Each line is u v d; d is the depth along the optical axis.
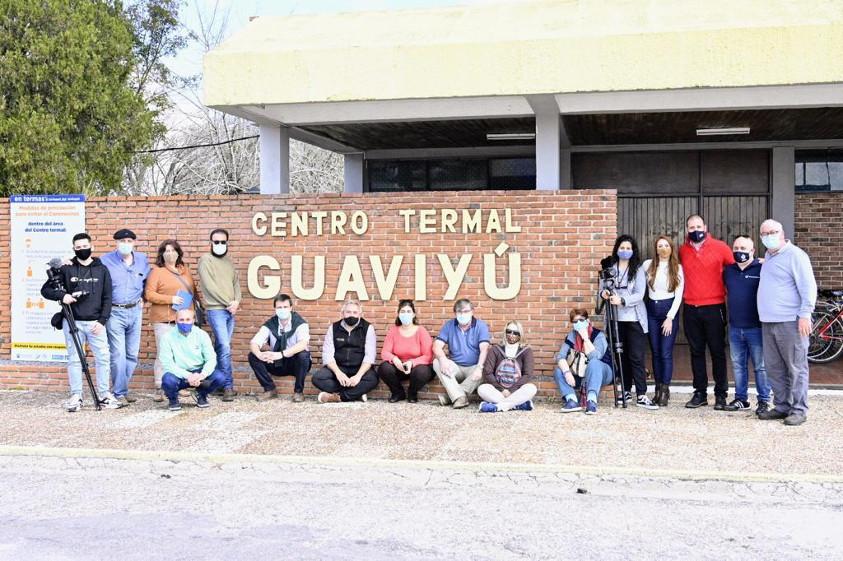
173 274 10.47
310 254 11.18
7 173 18.02
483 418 9.34
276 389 10.83
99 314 10.04
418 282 10.83
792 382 8.87
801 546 5.58
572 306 10.45
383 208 10.96
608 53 9.73
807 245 14.80
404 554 5.42
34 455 8.09
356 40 10.81
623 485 7.07
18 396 11.10
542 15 11.01
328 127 13.24
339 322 10.44
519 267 10.55
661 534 5.83
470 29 10.73
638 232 15.03
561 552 5.45
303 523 6.09
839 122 12.56
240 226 11.39
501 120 12.52
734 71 9.48
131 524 6.08
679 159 14.89
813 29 9.30
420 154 15.88
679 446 7.95
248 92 10.78
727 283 9.48
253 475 7.55
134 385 11.40
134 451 7.98
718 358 9.62
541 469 7.25
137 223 11.62
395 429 8.82
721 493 6.89
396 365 10.27
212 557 5.37
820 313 12.58
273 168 12.59
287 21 12.30
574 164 15.20
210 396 10.98
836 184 14.70
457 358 10.27
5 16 18.22
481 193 10.66
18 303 11.66
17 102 18.55
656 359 9.87
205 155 28.05
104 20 21.05
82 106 19.20
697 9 10.41
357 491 6.99
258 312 11.30
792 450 7.75
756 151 14.70
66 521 6.16
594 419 9.22
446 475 7.35
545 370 10.50
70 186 18.62
